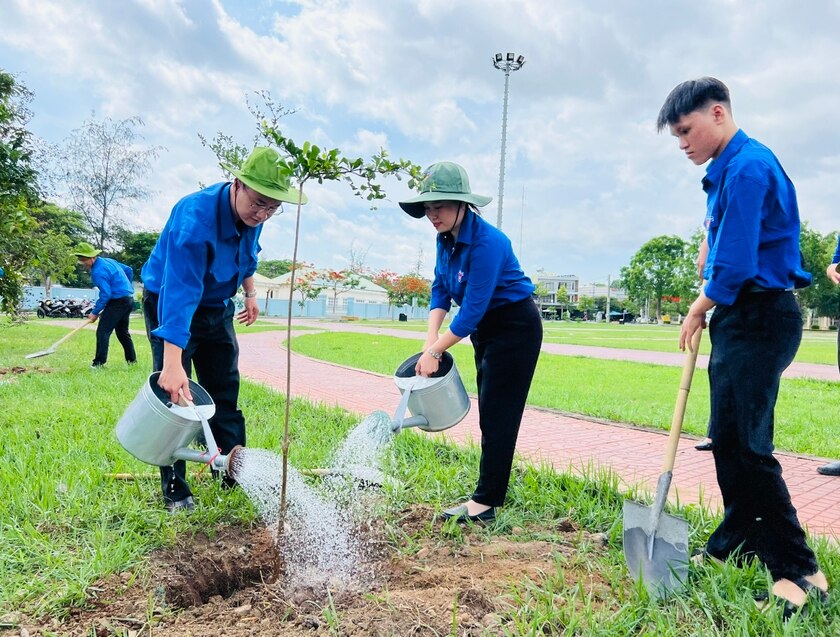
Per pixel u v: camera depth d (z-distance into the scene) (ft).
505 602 7.51
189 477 12.23
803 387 32.63
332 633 6.89
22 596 7.28
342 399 24.71
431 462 13.66
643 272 263.90
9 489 10.41
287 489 10.28
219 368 11.62
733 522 8.36
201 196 10.04
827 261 201.67
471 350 56.75
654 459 15.94
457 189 9.71
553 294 352.90
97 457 12.88
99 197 101.96
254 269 12.44
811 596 7.43
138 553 8.59
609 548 9.48
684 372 8.54
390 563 9.02
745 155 7.71
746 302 7.88
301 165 7.93
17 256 37.70
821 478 14.37
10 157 37.55
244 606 7.84
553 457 15.85
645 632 6.73
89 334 54.95
